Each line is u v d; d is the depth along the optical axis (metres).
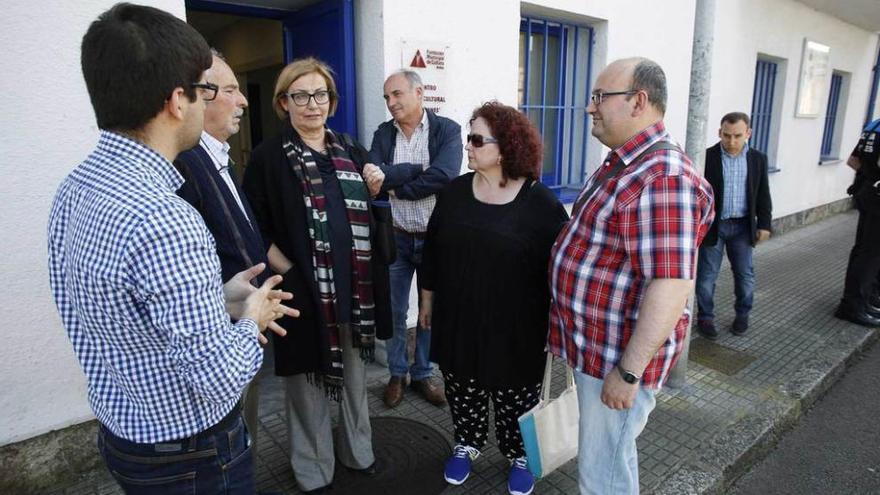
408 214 2.98
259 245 1.78
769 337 4.17
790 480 2.70
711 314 4.14
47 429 2.38
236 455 1.29
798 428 3.17
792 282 5.56
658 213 1.55
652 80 1.69
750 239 3.97
